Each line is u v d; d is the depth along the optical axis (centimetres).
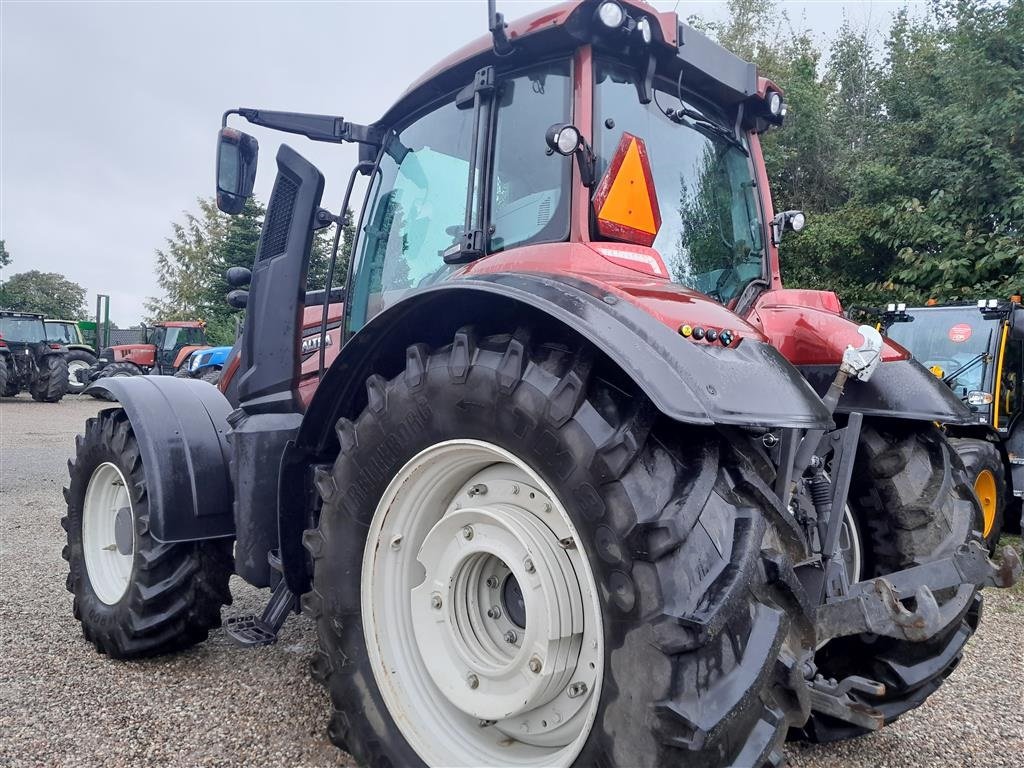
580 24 223
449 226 273
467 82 271
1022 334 652
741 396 172
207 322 3178
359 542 224
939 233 1020
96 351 2792
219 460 320
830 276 1269
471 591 217
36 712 279
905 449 262
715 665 157
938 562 219
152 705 286
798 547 179
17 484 818
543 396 179
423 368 208
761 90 289
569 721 191
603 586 169
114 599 341
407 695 219
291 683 307
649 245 229
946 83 1176
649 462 170
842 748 269
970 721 296
